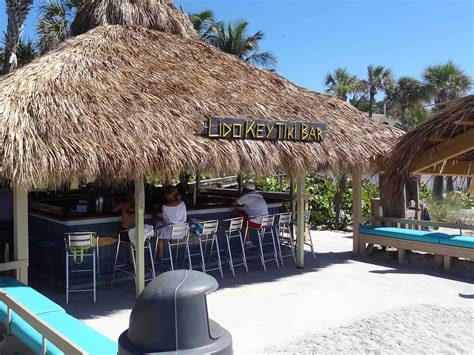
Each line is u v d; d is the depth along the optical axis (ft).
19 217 20.03
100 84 23.35
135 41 29.07
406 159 23.82
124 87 24.00
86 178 19.45
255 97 28.78
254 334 19.16
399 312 21.77
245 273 29.40
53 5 54.75
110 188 31.63
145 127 21.56
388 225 34.76
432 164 23.20
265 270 30.09
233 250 32.83
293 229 35.91
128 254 27.68
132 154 19.83
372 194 49.70
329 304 23.16
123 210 26.23
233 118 24.02
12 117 18.60
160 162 20.58
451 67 108.17
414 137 22.97
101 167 19.11
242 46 86.12
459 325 20.03
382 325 20.03
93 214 26.48
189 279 7.52
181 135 22.35
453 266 30.09
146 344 7.18
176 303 7.18
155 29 32.65
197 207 31.01
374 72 124.47
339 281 27.50
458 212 51.83
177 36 32.58
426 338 18.57
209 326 7.41
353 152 29.35
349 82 125.90
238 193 39.83
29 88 20.93
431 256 32.07
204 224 27.12
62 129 19.27
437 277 28.45
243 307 22.68
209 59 31.32
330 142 28.73
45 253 28.09
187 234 26.66
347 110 33.81
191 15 83.15
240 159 23.77
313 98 32.94
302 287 26.20
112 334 19.11
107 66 25.30
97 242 23.84
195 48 31.73
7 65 46.09
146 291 7.47
